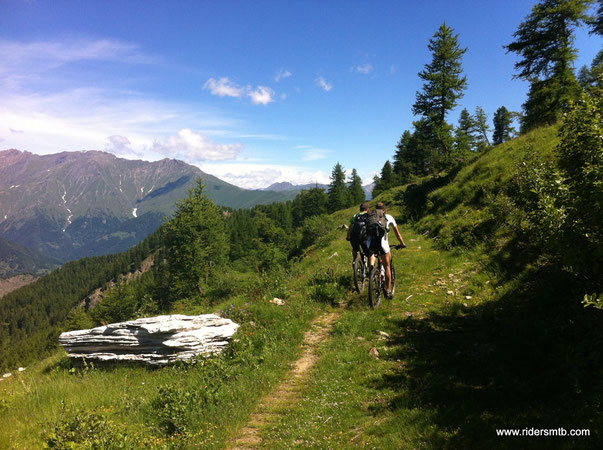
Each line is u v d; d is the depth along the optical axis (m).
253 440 4.24
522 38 23.03
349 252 15.19
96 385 6.68
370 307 7.84
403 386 4.52
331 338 6.95
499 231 10.40
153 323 7.38
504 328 5.54
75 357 8.17
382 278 7.72
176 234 41.22
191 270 39.31
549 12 21.17
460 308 7.15
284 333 7.42
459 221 13.62
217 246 43.19
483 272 8.73
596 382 3.36
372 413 4.13
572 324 4.52
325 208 86.12
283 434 4.13
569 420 2.96
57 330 81.25
